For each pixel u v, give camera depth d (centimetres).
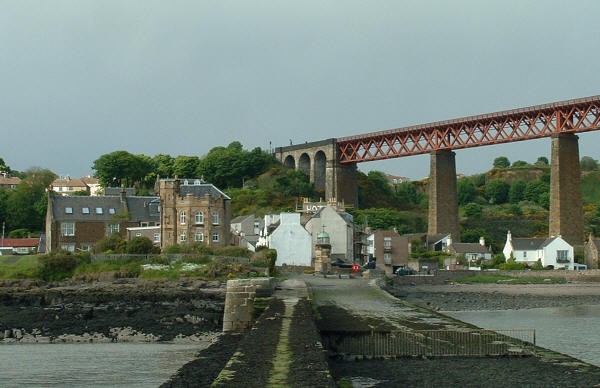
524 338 7725
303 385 3075
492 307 12781
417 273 17425
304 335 4491
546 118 18800
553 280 16462
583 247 18200
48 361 6781
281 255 15862
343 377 4278
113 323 9156
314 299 8344
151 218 15962
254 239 18850
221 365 4706
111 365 6512
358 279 12581
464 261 19725
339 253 17125
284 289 8875
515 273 17100
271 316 5603
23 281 11606
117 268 12212
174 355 7188
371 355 4900
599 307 12825
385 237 19588
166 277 11912
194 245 13838
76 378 5878
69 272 12150
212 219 14900
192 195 14862
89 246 15462
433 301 13412
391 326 5934
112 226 15625
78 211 15600
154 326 9106
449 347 5050
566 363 4459
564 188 18138
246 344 4141
